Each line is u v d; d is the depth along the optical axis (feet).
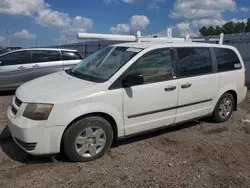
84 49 59.52
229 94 17.08
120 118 11.91
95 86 11.30
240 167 11.35
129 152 12.39
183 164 11.40
